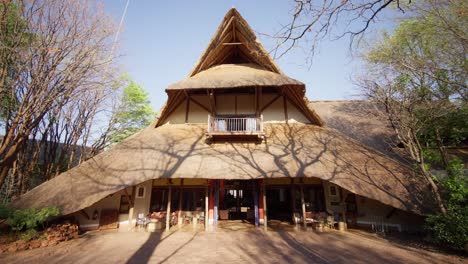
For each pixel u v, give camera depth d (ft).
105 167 42.83
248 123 49.08
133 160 43.32
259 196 48.49
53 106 40.91
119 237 37.78
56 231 34.45
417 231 39.78
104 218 44.91
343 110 68.69
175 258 26.94
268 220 51.75
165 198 50.03
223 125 50.85
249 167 40.57
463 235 25.88
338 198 47.01
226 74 53.16
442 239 28.32
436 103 36.45
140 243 33.81
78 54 39.81
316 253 28.55
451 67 37.63
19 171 52.34
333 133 50.65
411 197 35.04
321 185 48.96
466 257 25.88
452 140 42.14
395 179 38.29
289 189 51.26
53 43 37.24
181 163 41.57
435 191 30.76
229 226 45.83
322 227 42.73
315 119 52.60
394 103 36.55
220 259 26.61
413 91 36.52
